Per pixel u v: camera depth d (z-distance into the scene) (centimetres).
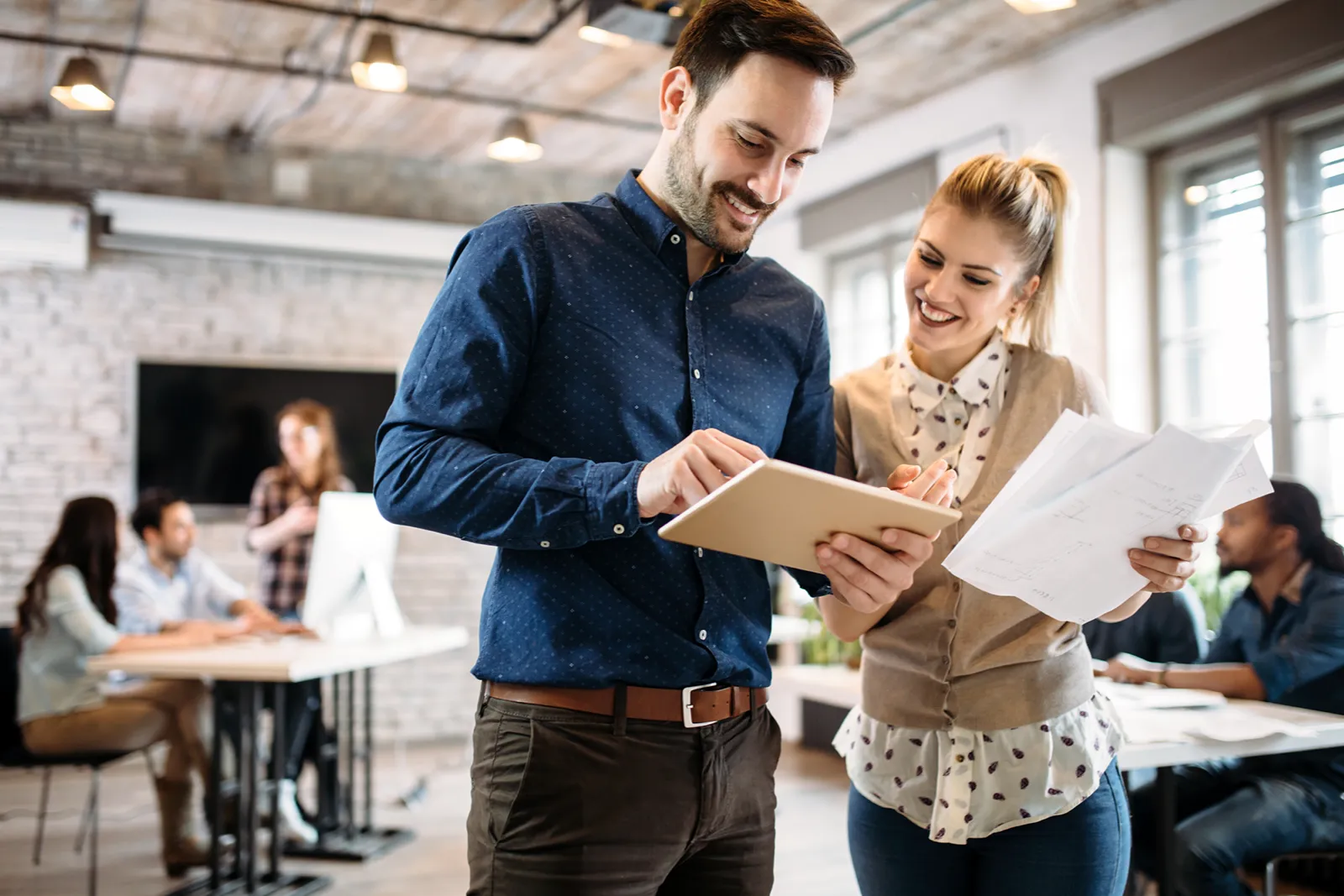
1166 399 429
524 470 109
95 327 558
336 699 402
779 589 538
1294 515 264
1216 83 383
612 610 117
